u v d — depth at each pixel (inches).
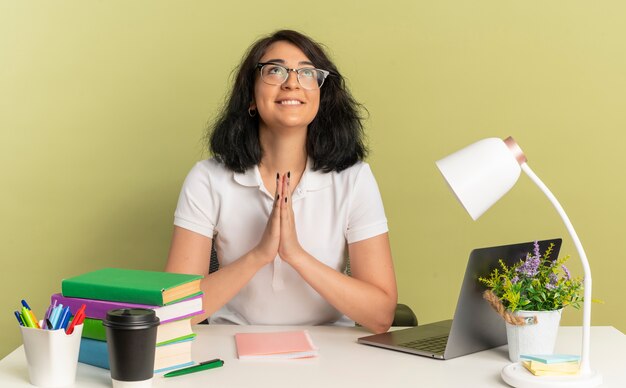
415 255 125.6
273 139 89.0
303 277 83.0
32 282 124.0
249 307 89.4
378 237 88.9
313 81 86.3
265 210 89.4
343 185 89.6
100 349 64.4
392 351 72.2
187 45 122.6
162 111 123.1
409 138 124.7
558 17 124.0
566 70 124.6
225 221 89.8
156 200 123.9
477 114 124.7
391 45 123.9
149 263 124.6
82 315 60.7
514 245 72.5
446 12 123.8
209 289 83.2
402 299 125.7
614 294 125.9
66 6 122.0
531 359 62.9
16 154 122.9
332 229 89.6
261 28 123.0
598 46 124.3
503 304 68.2
